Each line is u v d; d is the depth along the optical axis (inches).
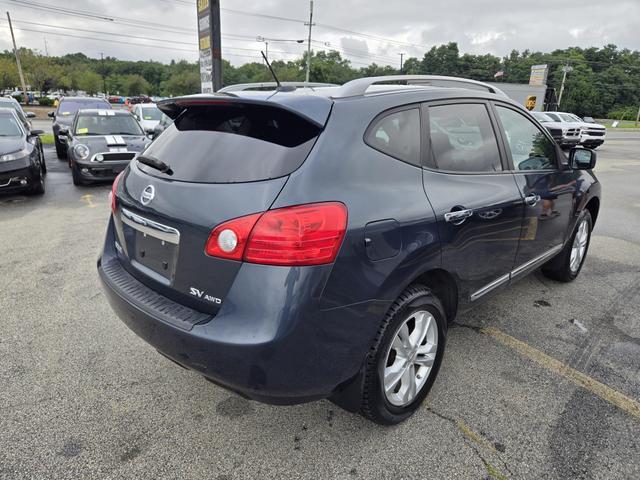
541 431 96.0
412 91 98.2
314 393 78.0
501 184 114.5
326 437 93.3
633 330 140.1
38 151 322.7
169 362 118.0
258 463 86.4
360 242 76.5
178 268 81.8
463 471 85.4
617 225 267.1
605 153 736.3
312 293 71.8
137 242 93.5
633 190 382.9
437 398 105.9
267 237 70.6
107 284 96.7
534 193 126.6
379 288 80.0
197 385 109.0
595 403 105.2
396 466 86.2
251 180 75.7
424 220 87.8
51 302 149.2
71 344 125.1
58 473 83.0
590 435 95.0
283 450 89.7
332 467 85.7
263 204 72.1
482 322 143.3
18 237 217.2
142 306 85.3
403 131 92.0
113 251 108.4
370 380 85.7
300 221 70.7
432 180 94.7
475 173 108.4
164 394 105.7
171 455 87.9
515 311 151.1
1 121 321.4
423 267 88.7
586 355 125.6
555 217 142.3
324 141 77.6
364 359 82.8
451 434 94.6
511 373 116.4
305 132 79.0
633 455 89.9
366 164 82.0
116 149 338.3
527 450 90.7
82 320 137.9
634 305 157.2
